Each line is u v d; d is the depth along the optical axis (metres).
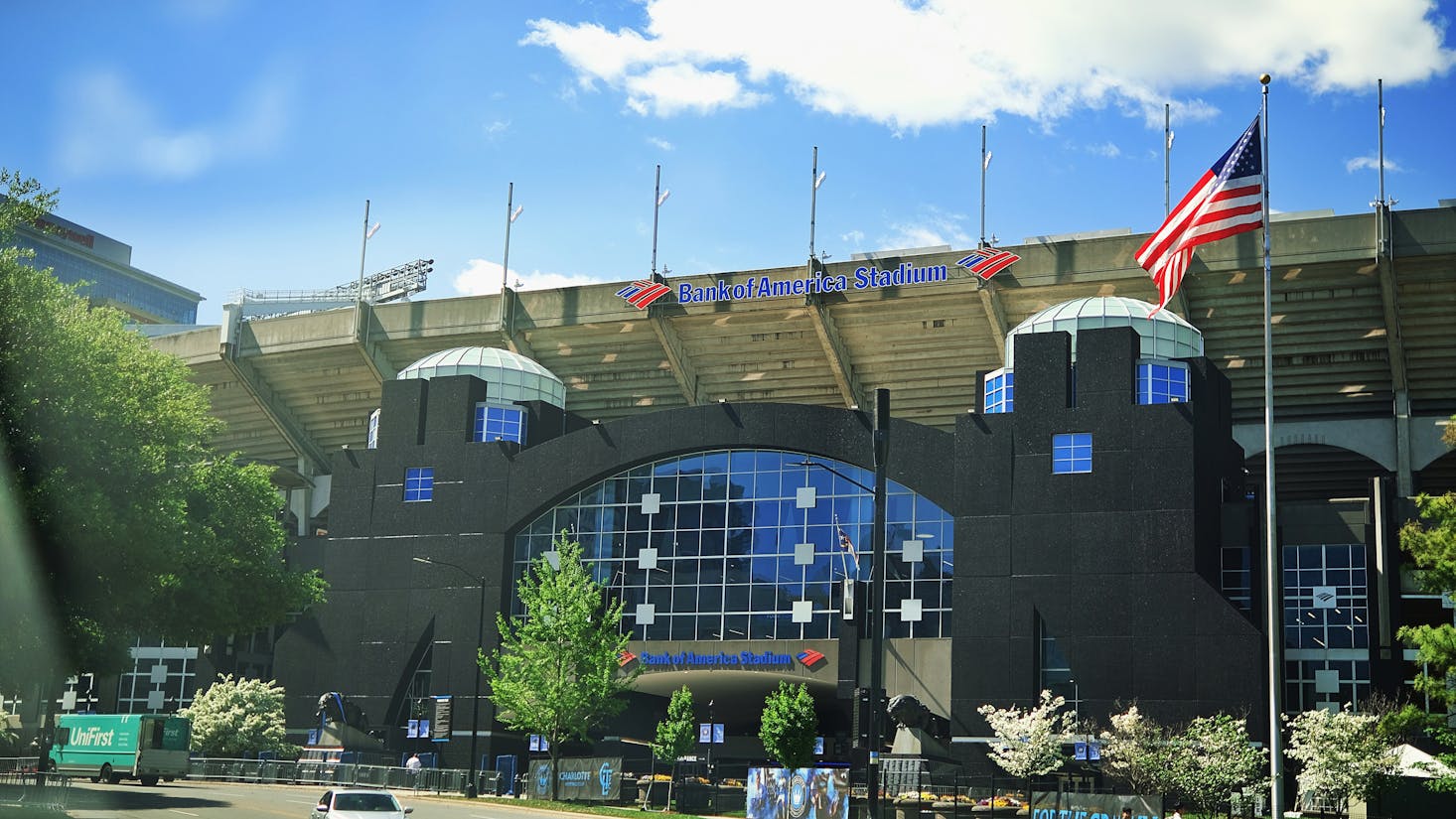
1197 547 68.50
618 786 63.47
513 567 83.88
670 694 83.88
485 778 71.75
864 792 60.88
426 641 84.06
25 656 39.94
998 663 70.19
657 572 80.50
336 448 110.31
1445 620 68.25
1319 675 68.19
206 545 49.69
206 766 81.12
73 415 38.47
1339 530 69.75
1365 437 85.38
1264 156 41.31
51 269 39.88
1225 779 59.94
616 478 82.81
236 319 104.62
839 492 77.69
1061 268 83.94
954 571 72.25
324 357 103.38
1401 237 77.44
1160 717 67.06
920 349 91.94
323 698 82.38
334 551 87.12
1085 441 71.44
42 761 61.81
